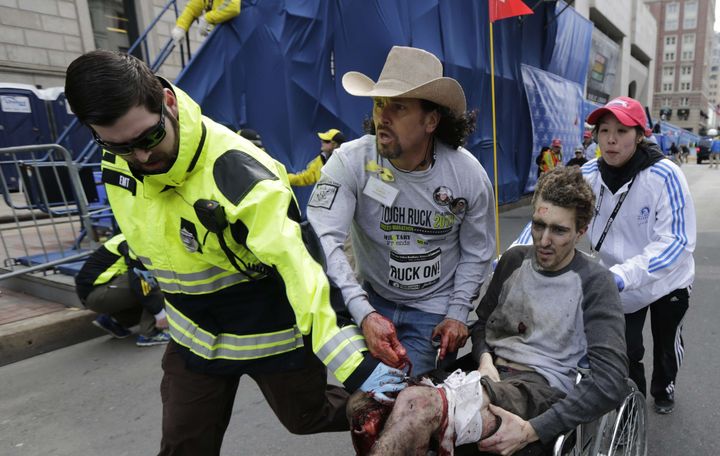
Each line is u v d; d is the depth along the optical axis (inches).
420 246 68.4
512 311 68.1
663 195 80.4
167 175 47.5
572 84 482.9
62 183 206.7
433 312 71.1
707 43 3326.8
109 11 445.4
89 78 39.7
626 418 69.1
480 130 340.5
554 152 386.9
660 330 98.6
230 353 56.2
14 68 405.4
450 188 65.6
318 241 56.2
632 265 73.4
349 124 247.8
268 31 217.3
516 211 382.6
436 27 286.2
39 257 183.9
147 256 55.7
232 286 54.8
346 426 69.7
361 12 246.1
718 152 1085.1
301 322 48.2
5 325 146.3
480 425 51.8
